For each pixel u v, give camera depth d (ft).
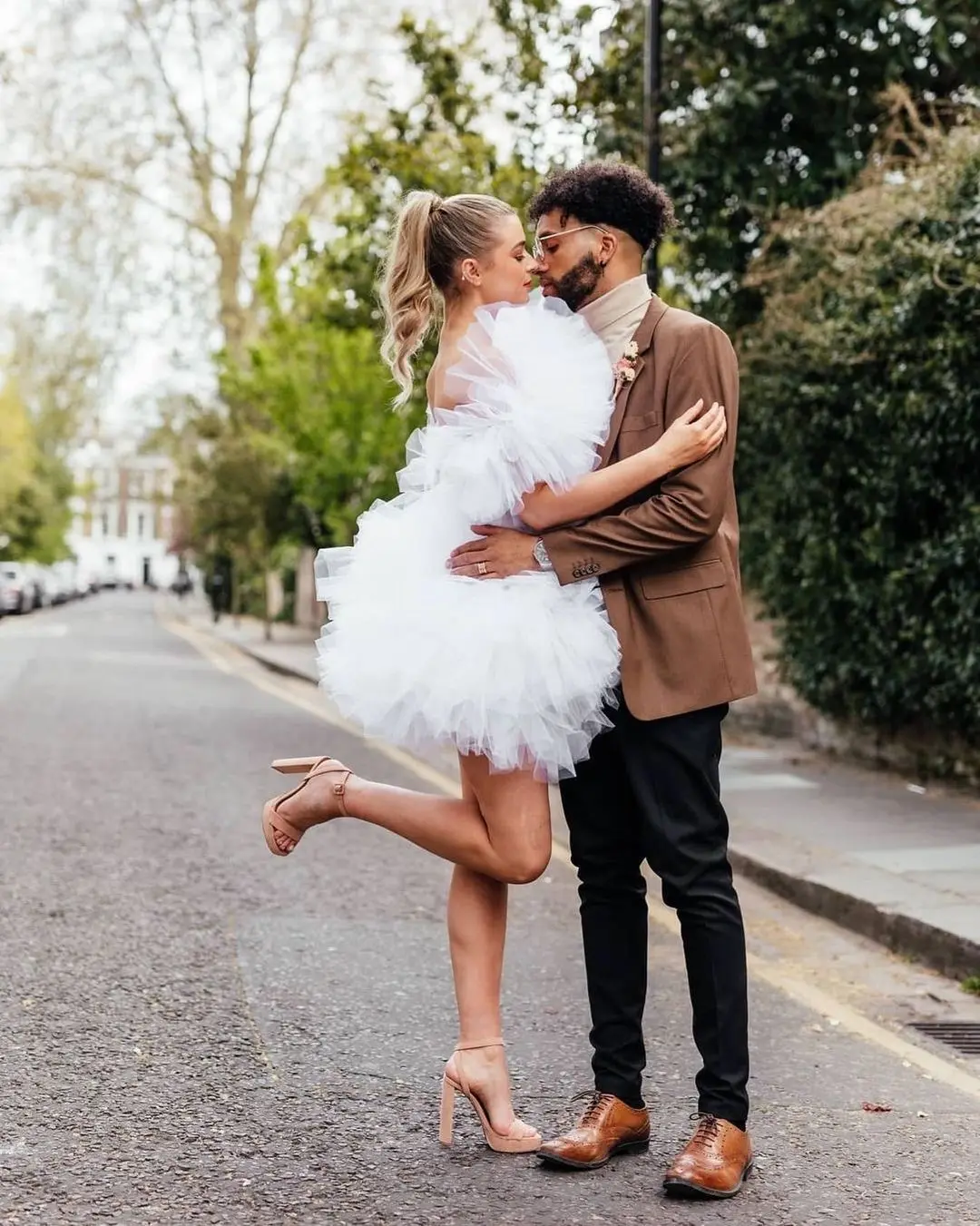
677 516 10.60
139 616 179.63
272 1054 14.10
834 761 37.04
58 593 216.74
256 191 116.16
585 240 11.14
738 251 41.98
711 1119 10.93
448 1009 15.83
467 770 11.21
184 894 21.27
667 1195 10.74
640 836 11.58
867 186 34.17
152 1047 14.21
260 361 82.58
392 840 26.43
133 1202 10.41
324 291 65.92
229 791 31.63
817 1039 15.70
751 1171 11.37
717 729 11.09
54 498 245.86
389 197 49.93
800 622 37.09
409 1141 11.84
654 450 10.58
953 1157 11.91
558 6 44.50
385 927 19.72
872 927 20.81
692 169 40.40
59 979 16.53
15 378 168.04
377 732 11.37
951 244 28.91
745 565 39.70
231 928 19.30
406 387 11.66
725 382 10.96
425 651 10.82
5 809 27.99
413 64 49.21
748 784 33.19
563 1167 11.22
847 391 33.09
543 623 10.65
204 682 66.59
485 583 10.85
